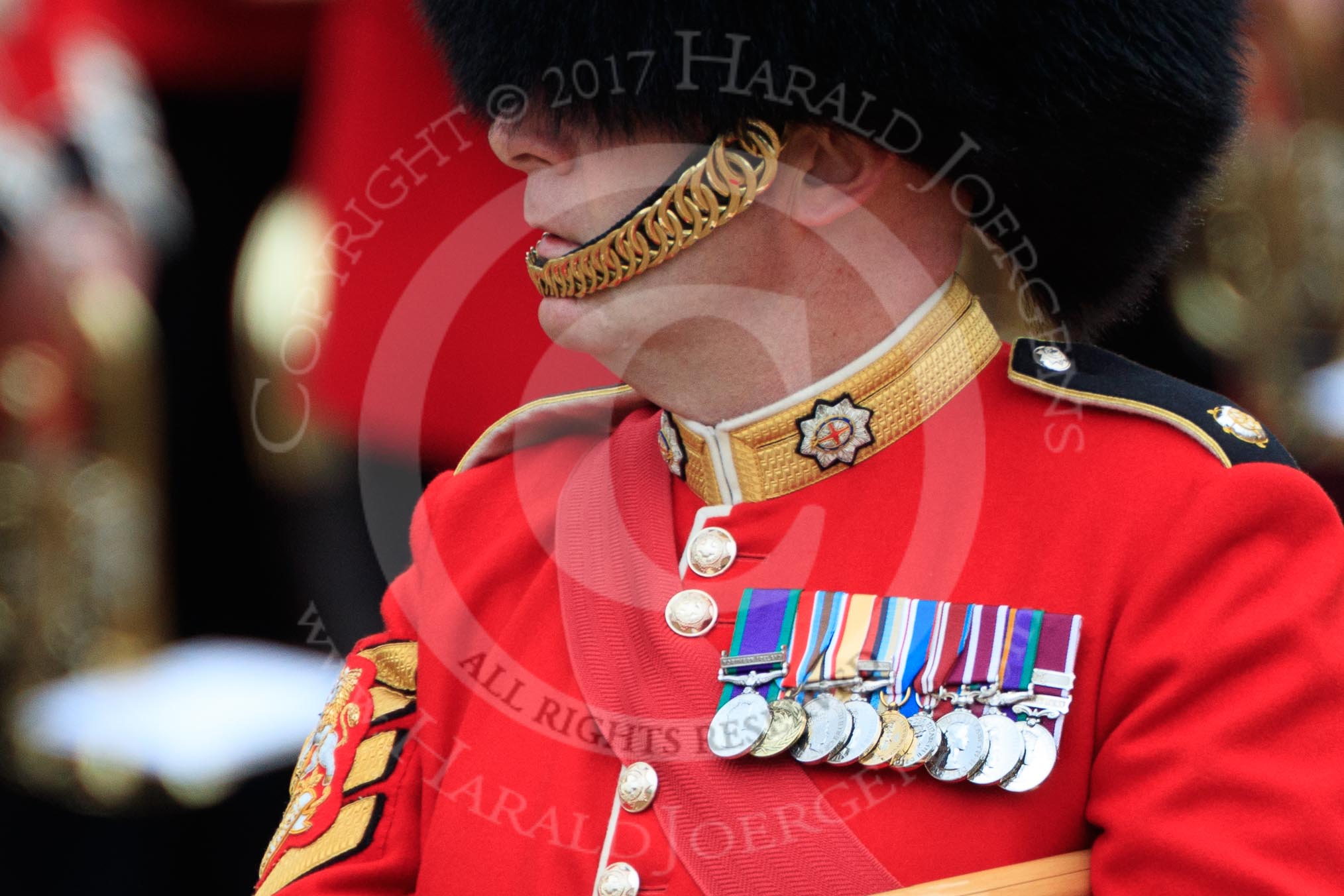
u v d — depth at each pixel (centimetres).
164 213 1320
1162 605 451
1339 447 1077
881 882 452
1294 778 421
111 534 1265
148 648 1260
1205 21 493
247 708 1121
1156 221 521
